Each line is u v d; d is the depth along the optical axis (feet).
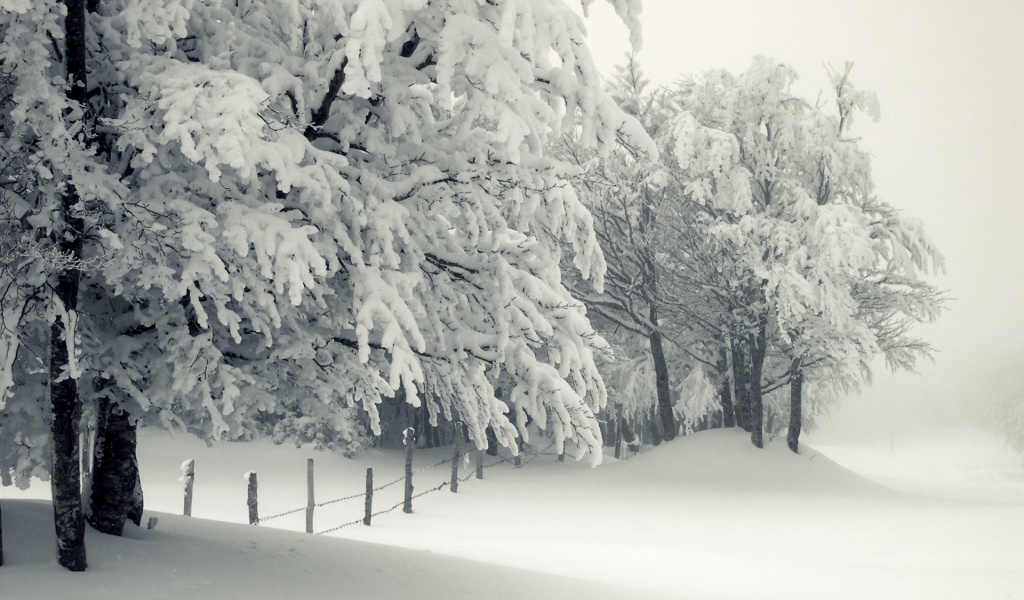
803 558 48.32
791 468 94.89
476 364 31.24
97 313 25.48
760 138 102.53
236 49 26.18
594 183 98.12
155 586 20.31
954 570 41.88
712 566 42.60
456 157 29.04
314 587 23.61
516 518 67.05
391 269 27.48
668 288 110.63
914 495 93.15
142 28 22.12
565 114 27.27
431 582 28.45
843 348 92.73
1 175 21.29
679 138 96.22
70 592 18.69
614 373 117.60
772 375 114.52
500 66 24.91
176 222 22.27
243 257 23.18
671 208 105.60
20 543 21.26
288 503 69.26
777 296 94.43
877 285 103.09
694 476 92.73
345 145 27.53
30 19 20.63
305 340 26.73
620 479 91.04
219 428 23.71
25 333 22.54
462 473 94.48
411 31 28.60
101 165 21.63
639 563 42.57
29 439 23.39
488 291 30.66
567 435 31.17
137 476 27.66
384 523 61.21
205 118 20.99
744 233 94.99
